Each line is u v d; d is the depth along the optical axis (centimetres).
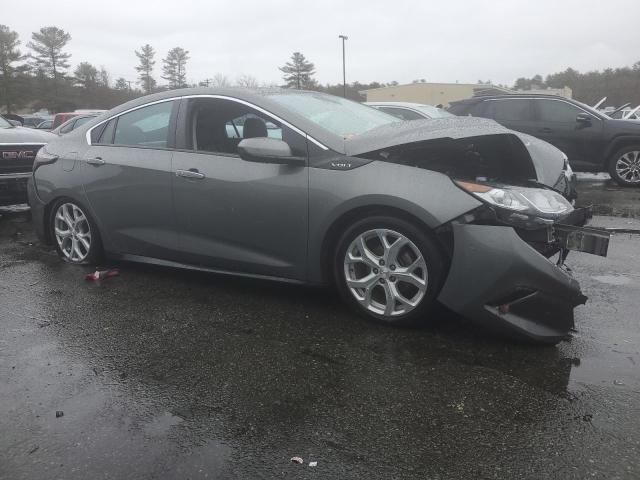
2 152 682
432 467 225
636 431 246
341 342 339
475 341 338
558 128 1043
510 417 259
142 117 459
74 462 230
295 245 379
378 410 266
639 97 6366
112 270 491
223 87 426
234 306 403
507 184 361
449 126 367
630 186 1021
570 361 313
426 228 335
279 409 269
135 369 310
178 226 430
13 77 6612
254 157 369
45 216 522
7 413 267
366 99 6500
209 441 244
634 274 477
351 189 350
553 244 336
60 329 367
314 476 221
